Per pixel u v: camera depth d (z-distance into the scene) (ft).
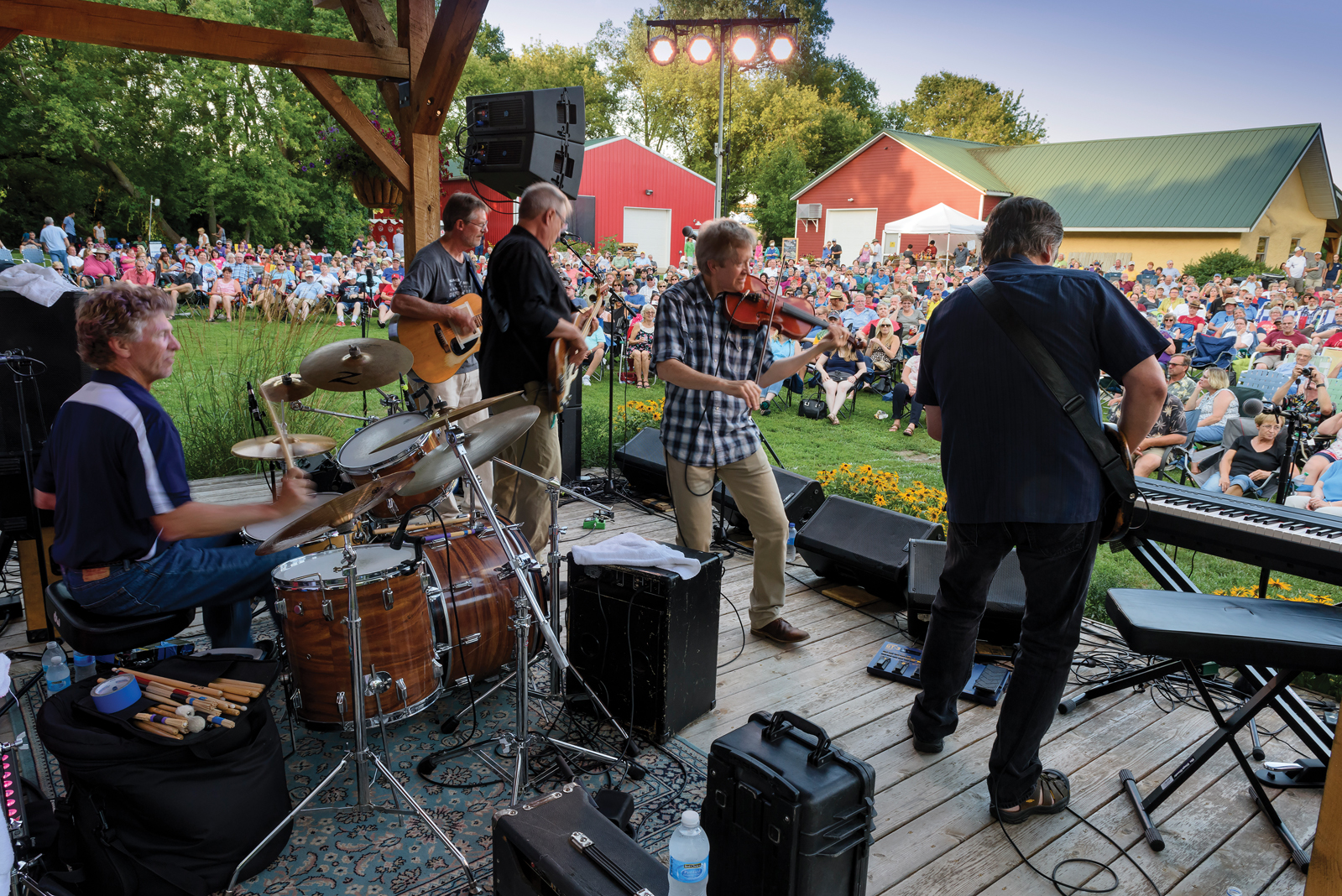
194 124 83.25
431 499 9.27
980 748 8.63
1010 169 82.64
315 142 85.15
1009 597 10.35
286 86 84.43
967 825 7.39
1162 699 9.73
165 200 86.28
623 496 16.81
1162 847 7.12
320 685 7.52
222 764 6.23
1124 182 75.92
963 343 6.86
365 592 7.45
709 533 10.13
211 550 8.00
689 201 86.28
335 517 6.14
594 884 4.89
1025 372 6.54
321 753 8.30
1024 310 6.56
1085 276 6.51
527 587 6.91
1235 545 8.10
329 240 93.35
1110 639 11.36
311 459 12.64
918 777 8.07
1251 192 69.36
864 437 26.45
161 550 7.62
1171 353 30.66
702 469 9.75
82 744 5.77
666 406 9.87
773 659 10.42
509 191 16.63
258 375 19.42
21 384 9.64
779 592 10.62
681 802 7.59
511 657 9.01
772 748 5.85
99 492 7.11
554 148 15.71
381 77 15.94
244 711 6.53
